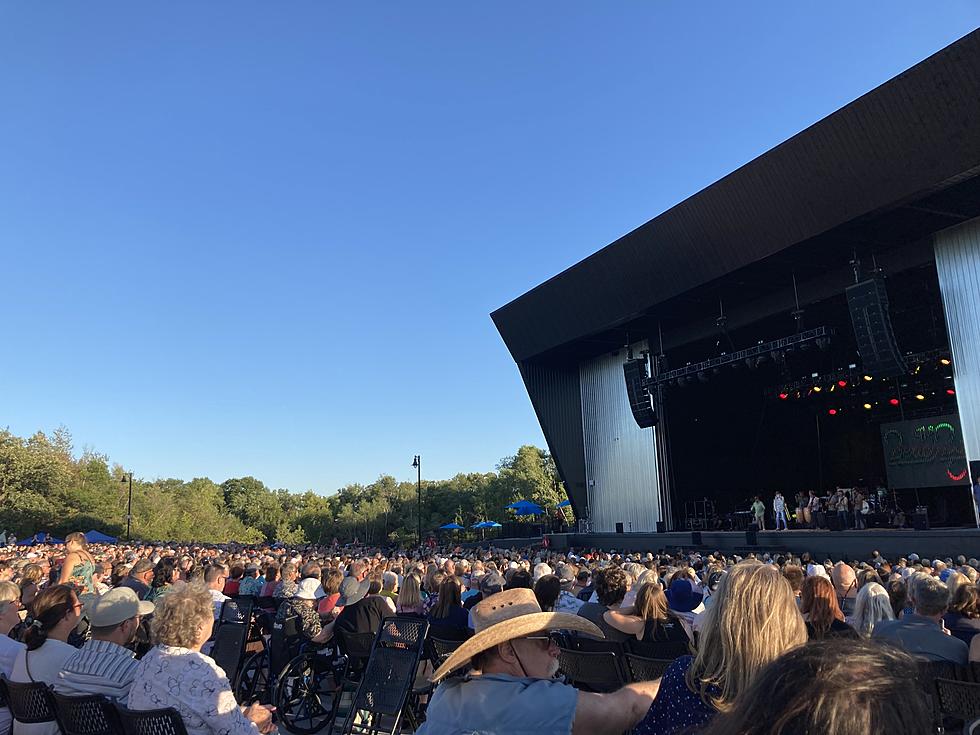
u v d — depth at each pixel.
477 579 11.22
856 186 19.08
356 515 78.00
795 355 30.86
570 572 9.91
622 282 26.80
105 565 14.85
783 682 1.04
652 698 2.46
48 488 56.75
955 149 16.94
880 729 0.96
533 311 31.11
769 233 21.64
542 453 71.94
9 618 5.54
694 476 31.14
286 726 6.78
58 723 3.97
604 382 34.16
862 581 7.75
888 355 20.52
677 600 6.21
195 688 3.74
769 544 23.27
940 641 4.50
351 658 6.88
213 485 104.12
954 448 26.08
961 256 20.67
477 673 2.53
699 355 31.81
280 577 11.41
